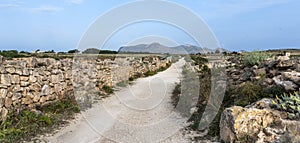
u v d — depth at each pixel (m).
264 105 5.54
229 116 5.17
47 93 7.89
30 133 5.71
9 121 5.87
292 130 4.48
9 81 6.28
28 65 7.30
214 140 5.49
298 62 7.10
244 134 4.85
